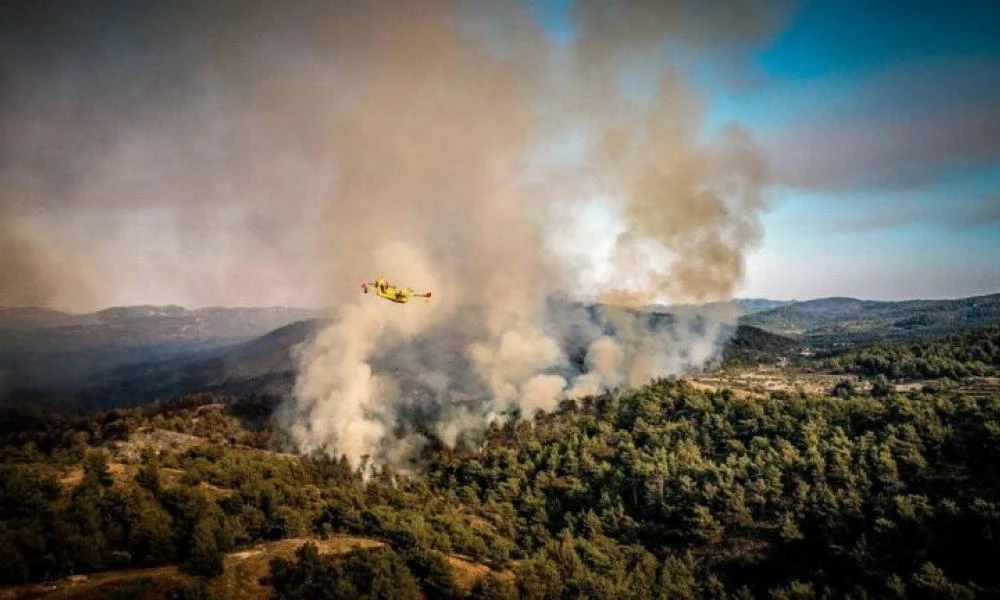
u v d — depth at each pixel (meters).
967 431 112.25
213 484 123.19
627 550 113.56
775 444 128.88
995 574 80.88
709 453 138.00
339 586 81.81
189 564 87.12
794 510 109.00
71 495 102.88
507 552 109.50
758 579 100.62
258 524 104.06
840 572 93.31
